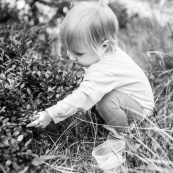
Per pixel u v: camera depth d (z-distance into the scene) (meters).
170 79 2.97
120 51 2.29
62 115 2.08
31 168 1.83
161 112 2.35
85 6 2.16
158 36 3.78
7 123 1.82
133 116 2.30
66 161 2.09
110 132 2.27
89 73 2.17
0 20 3.54
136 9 4.77
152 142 2.02
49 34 3.49
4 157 1.76
